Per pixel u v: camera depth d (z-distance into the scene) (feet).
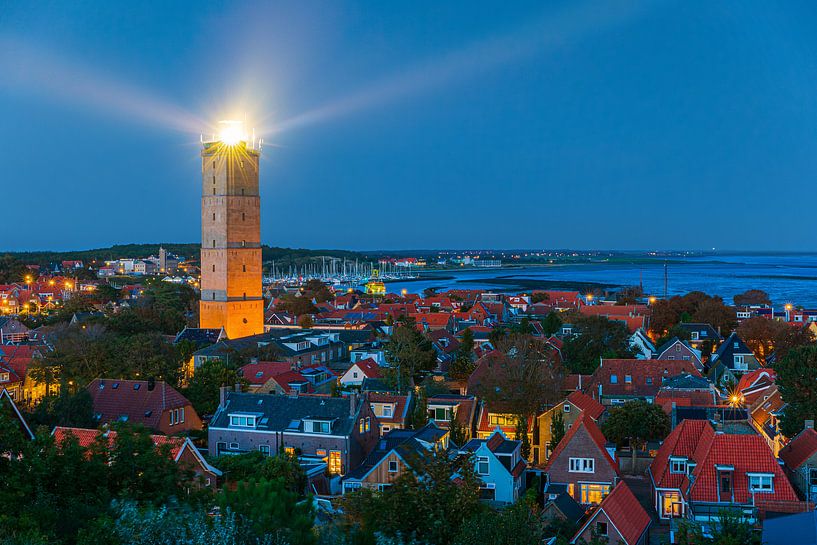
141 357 368.48
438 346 524.52
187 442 224.53
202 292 558.56
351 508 158.40
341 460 270.46
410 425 317.42
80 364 365.20
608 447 274.98
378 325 643.45
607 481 240.94
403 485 152.05
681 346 479.41
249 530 110.63
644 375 380.17
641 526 197.36
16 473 136.77
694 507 202.69
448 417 333.42
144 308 630.74
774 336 537.24
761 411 325.21
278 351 456.45
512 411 314.96
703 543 157.89
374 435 290.76
